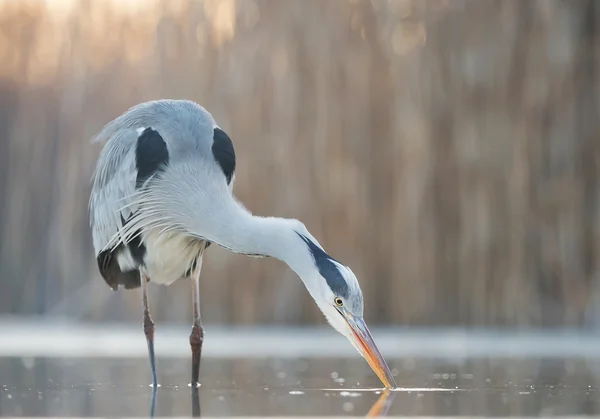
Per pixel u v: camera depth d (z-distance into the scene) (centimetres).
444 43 1546
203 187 800
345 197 1528
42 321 1617
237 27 1544
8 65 1648
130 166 832
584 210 1566
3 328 1512
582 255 1561
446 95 1544
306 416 562
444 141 1548
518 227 1530
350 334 744
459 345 1259
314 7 1545
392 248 1538
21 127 1652
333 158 1535
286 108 1534
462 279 1534
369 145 1541
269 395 696
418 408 605
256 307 1548
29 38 1641
